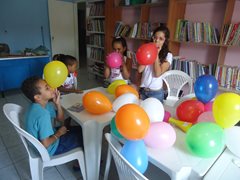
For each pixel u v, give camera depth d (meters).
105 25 3.99
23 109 1.42
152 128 0.99
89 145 1.38
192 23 2.62
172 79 2.18
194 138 0.92
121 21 3.98
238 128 0.99
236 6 2.39
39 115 1.21
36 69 3.77
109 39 4.04
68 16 5.78
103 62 4.59
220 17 2.58
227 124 1.03
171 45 2.88
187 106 1.26
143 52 1.46
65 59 2.07
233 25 2.25
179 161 0.90
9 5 4.71
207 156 0.92
